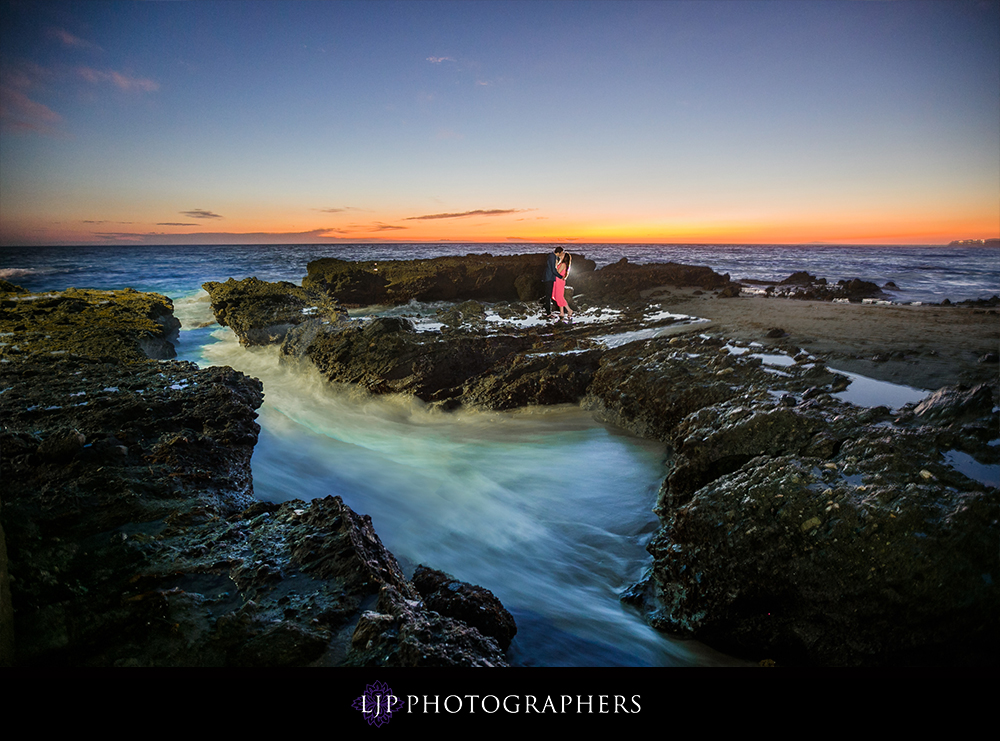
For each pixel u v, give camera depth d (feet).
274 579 10.69
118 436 16.20
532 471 21.94
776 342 26.37
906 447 13.29
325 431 26.09
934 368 20.30
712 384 21.97
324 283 63.77
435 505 19.36
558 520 18.63
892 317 34.04
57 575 10.35
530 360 29.60
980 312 35.76
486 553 16.78
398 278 64.34
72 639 9.04
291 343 39.47
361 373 31.60
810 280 65.92
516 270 65.05
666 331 33.04
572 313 46.06
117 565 10.89
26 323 34.60
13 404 18.67
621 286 57.31
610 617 14.16
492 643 10.10
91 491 13.26
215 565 11.09
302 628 9.32
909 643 10.69
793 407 16.79
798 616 11.94
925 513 11.16
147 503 13.24
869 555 11.21
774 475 13.44
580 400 27.91
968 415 13.83
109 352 27.35
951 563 10.51
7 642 8.54
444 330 37.35
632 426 24.41
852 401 17.51
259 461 21.52
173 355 37.52
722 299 48.34
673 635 13.44
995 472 12.05
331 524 12.44
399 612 9.56
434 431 26.48
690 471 16.72
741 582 12.53
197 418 18.53
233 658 8.78
